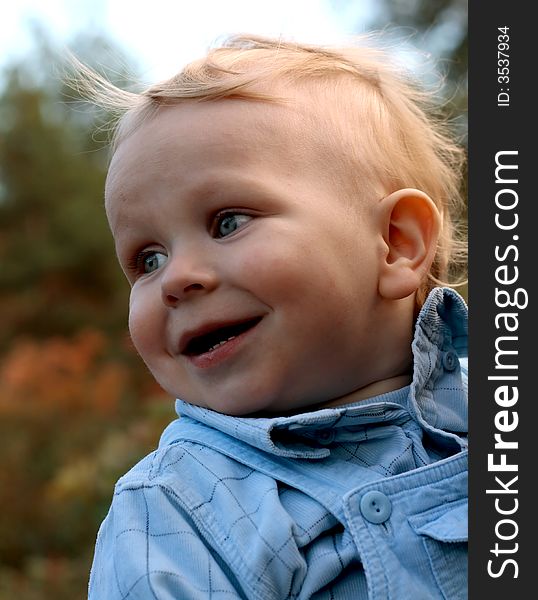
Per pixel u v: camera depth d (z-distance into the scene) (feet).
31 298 46.03
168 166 4.81
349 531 4.45
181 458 4.76
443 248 6.07
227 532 4.42
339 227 4.85
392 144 5.51
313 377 4.78
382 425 4.90
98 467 21.30
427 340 5.09
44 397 34.86
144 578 4.25
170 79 5.24
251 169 4.78
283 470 4.66
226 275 4.63
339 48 6.15
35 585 18.81
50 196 49.62
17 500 23.63
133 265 5.09
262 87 5.07
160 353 4.93
